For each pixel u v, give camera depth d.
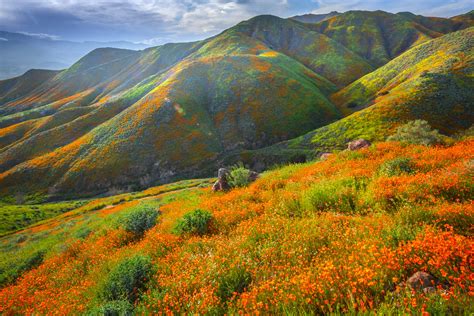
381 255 4.14
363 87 147.00
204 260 6.00
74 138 144.38
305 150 92.12
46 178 113.94
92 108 188.88
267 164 97.06
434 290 3.23
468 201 5.89
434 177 7.49
